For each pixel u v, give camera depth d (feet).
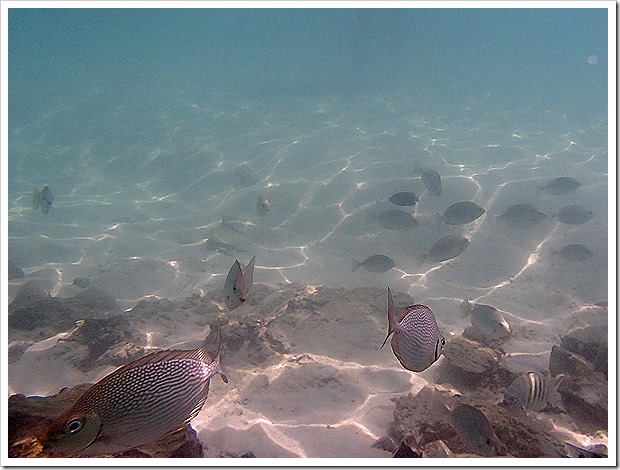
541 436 3.58
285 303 6.39
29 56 44.65
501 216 7.42
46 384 5.14
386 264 6.61
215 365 2.66
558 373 4.83
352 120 18.31
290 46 64.90
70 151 16.30
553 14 80.33
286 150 14.64
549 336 5.91
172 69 36.63
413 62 37.58
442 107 20.81
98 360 5.45
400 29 33.73
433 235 9.13
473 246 8.63
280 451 3.92
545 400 3.88
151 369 2.41
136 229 10.65
